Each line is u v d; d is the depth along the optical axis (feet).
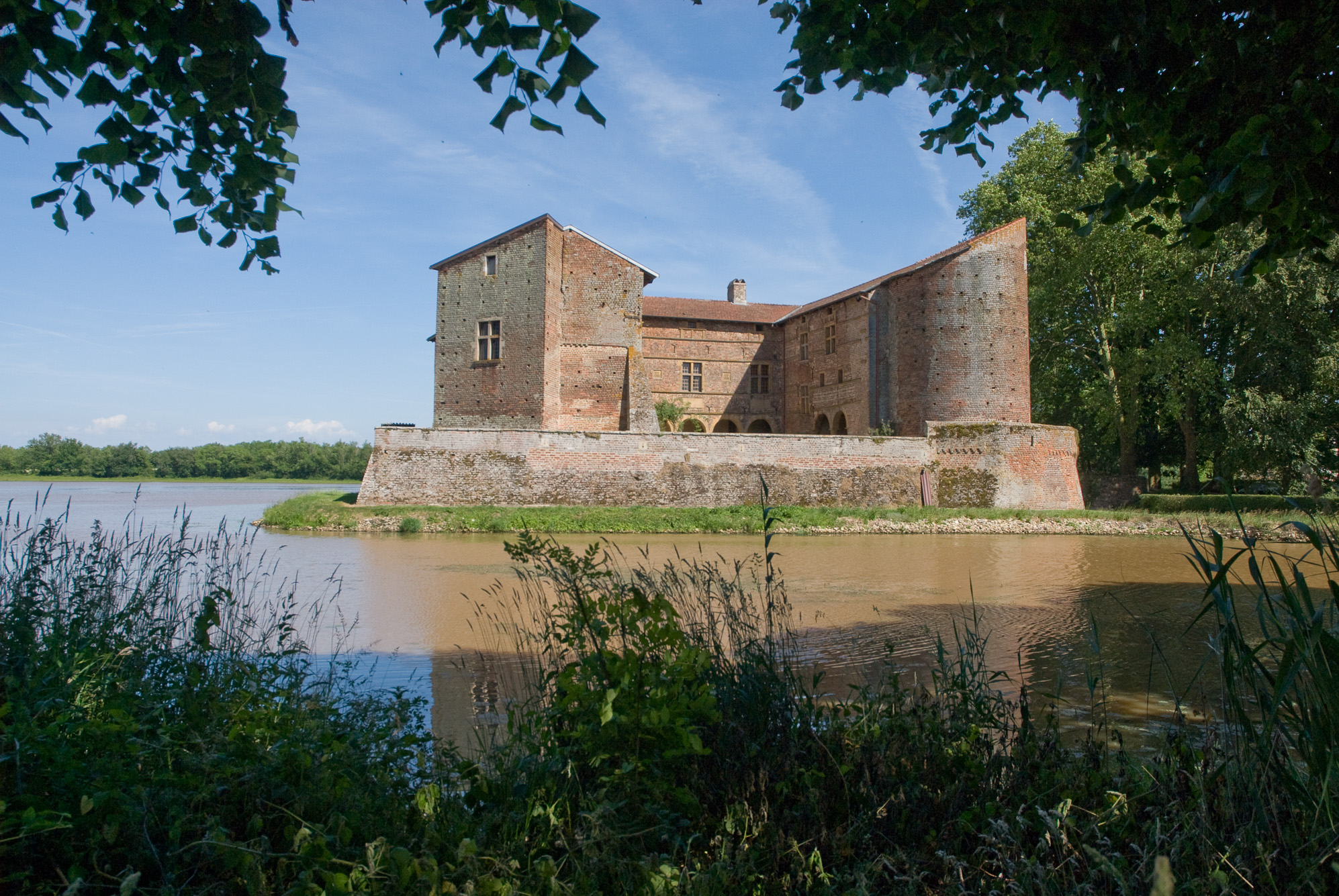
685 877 10.82
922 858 11.77
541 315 115.75
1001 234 122.52
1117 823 12.40
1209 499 110.42
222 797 11.45
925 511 105.29
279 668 19.21
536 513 95.04
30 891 9.17
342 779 11.90
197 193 17.53
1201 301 111.86
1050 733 16.21
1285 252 19.71
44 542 21.61
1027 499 116.06
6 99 14.56
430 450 103.91
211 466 402.11
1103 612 41.01
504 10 13.52
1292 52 17.70
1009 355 121.29
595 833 10.81
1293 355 106.52
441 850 11.29
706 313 157.58
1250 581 52.47
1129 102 18.72
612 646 15.93
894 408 126.82
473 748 19.10
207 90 15.48
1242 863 10.69
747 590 45.91
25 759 10.53
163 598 24.18
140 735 12.84
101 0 14.25
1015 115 22.20
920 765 14.38
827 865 11.82
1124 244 119.14
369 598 43.47
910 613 40.40
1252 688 12.65
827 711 18.74
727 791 13.26
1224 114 18.30
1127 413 129.70
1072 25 17.61
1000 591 48.80
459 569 55.67
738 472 110.11
